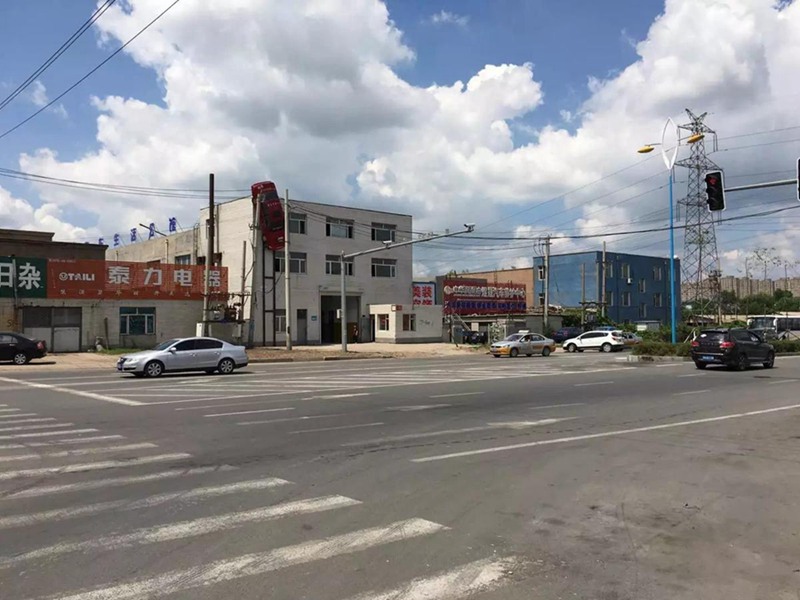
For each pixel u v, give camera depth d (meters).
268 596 4.26
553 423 11.94
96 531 5.57
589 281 73.06
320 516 6.06
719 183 20.28
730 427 11.55
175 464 8.35
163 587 4.39
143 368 23.08
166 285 42.00
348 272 52.38
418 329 53.09
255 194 46.53
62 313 38.25
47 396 16.59
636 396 16.36
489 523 5.88
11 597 4.22
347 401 15.27
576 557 5.02
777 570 4.77
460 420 12.25
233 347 25.20
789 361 31.69
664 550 5.20
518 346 38.62
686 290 87.25
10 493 6.87
